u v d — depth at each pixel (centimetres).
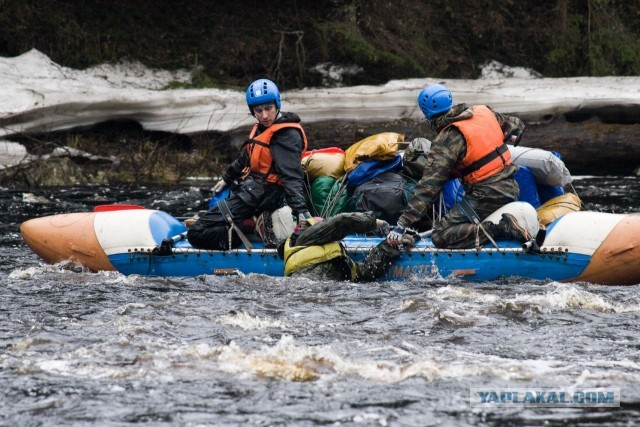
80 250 2439
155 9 5972
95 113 5059
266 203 2316
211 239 2320
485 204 2250
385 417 1289
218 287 2188
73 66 5553
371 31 6359
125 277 2328
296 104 5253
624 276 2216
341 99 5269
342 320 1830
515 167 2300
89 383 1423
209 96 5231
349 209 2469
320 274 2227
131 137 5231
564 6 6488
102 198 4078
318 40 6100
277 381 1435
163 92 5181
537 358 1560
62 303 1992
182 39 5916
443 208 2392
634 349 1614
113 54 5638
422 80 5434
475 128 2241
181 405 1332
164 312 1880
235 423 1267
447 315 1825
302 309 1927
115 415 1295
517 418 1289
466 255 2248
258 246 2347
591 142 5181
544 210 2445
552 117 5291
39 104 4862
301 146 2297
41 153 4772
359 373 1469
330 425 1260
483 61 6525
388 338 1681
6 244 2973
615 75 6469
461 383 1428
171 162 5041
